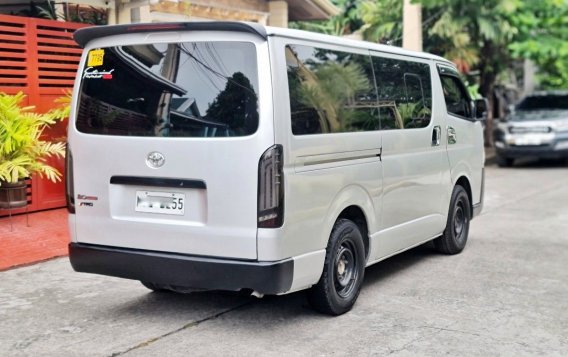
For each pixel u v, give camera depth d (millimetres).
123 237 4945
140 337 4863
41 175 8586
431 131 6668
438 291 6051
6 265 6715
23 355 4531
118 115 4961
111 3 10297
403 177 6113
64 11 10219
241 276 4547
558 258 7340
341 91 5242
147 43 4930
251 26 4535
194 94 4715
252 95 4535
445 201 7062
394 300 5766
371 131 5586
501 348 4676
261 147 4484
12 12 10219
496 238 8398
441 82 7070
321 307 5199
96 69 5117
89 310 5480
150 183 4805
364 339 4820
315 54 5008
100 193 5008
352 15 19812
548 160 18656
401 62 6273
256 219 4504
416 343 4750
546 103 17688
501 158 17016
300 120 4727
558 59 17641
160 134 4785
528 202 11289
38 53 8914
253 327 5066
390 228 5965
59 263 6957
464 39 15633
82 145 5074
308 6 15219
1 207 8125
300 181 4688
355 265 5465
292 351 4590
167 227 4758
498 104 23469
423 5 15297
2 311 5449
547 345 4742
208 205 4617
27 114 8477
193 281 4695
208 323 5164
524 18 16328
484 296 5898
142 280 4941
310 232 4816
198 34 4750
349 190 5273
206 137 4625
